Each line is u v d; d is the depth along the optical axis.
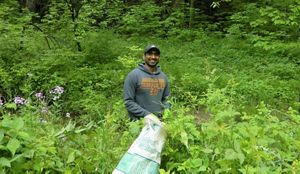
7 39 9.49
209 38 12.54
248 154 2.35
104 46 10.05
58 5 10.74
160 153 2.54
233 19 12.92
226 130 2.49
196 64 9.88
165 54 10.80
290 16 9.44
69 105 7.25
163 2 14.94
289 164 2.57
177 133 2.59
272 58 10.30
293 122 3.12
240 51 10.96
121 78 8.00
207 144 2.54
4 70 8.19
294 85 8.41
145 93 4.53
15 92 7.42
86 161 2.71
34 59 9.27
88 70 8.77
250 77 8.91
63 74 8.52
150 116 2.63
